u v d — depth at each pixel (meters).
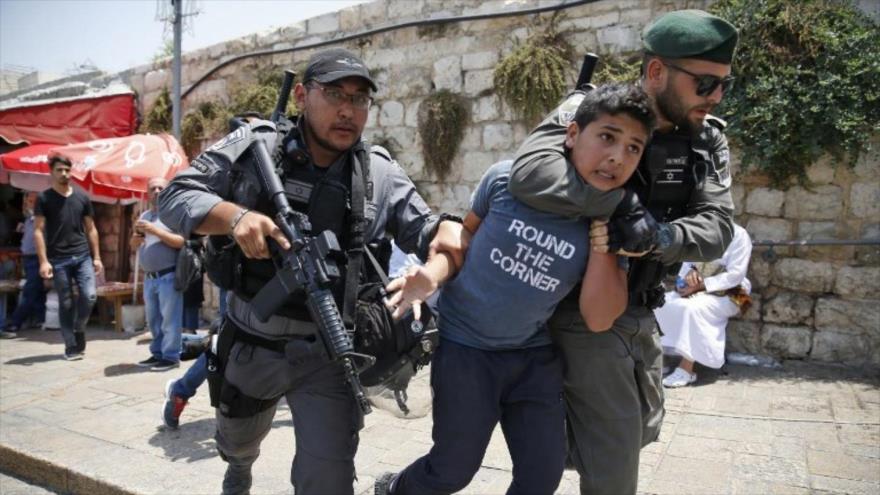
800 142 5.52
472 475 2.23
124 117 10.25
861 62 5.23
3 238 10.69
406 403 2.60
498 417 2.22
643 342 2.35
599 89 1.94
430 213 2.62
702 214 2.10
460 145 7.34
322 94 2.19
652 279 2.18
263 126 2.44
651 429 2.43
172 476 3.70
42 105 9.59
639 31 6.37
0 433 4.46
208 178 2.30
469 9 7.22
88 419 4.77
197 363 4.41
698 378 5.55
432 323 2.25
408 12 7.63
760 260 5.98
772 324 5.96
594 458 2.28
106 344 7.71
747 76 5.66
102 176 7.70
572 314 2.23
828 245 5.70
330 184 2.32
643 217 1.94
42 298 9.02
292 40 8.60
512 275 2.11
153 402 5.20
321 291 2.09
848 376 5.43
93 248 7.15
